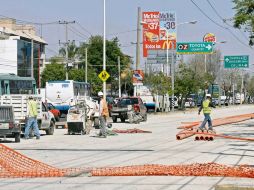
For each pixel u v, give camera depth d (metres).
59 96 90.00
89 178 22.73
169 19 128.88
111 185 20.80
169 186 20.47
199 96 166.38
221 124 67.69
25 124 47.16
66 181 21.94
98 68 176.75
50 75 154.62
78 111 52.09
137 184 21.00
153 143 41.12
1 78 65.81
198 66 181.88
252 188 16.77
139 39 86.75
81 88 96.56
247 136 47.62
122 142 42.34
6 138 47.62
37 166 26.19
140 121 76.81
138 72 88.38
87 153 33.62
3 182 21.73
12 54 137.50
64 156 31.81
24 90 71.31
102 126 48.34
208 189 19.73
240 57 133.38
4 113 42.31
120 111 76.75
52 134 53.00
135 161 28.97
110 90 173.25
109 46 175.75
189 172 23.45
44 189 19.94
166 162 28.36
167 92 115.69
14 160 28.00
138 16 85.75
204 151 34.31
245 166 25.75
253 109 148.62
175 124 71.50
